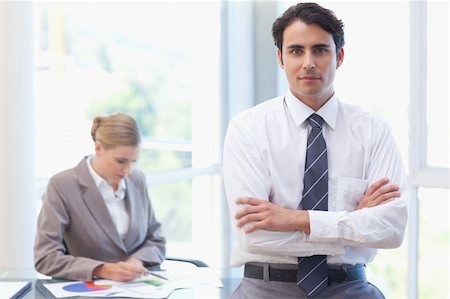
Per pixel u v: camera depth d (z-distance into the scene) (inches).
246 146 92.0
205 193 199.0
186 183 199.2
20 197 125.6
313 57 86.0
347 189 89.8
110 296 83.4
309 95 88.6
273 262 86.8
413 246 167.8
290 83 88.8
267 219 85.5
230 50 194.1
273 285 84.8
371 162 91.9
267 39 195.2
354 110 94.1
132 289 86.8
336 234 84.4
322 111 90.9
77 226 108.7
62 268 97.1
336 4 178.4
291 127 92.0
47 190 109.2
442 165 165.8
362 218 85.6
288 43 87.1
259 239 85.6
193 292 84.4
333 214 85.5
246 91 194.5
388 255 171.9
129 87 244.2
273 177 90.7
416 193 167.9
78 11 214.5
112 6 212.7
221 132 195.5
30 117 127.2
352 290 82.2
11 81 123.3
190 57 204.2
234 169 92.2
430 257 167.6
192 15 201.0
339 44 88.1
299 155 90.7
